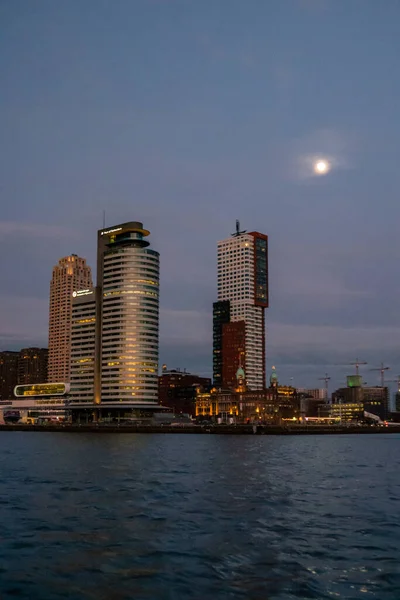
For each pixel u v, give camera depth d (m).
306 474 89.75
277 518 50.50
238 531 45.09
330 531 45.22
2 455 132.50
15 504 57.66
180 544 40.97
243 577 33.59
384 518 50.75
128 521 49.00
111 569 35.16
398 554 38.38
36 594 31.00
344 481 80.31
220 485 73.69
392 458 132.12
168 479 80.56
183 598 30.30
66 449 158.62
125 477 82.94
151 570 34.91
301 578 33.41
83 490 68.12
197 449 161.50
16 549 39.66
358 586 32.09
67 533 44.38
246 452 148.62
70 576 33.91
